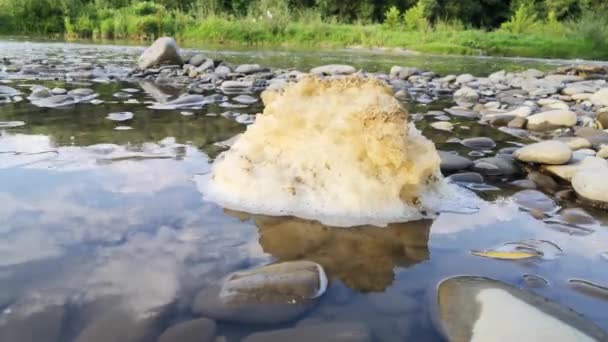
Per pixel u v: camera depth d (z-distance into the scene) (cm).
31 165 225
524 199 208
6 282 124
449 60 1375
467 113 454
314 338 107
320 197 188
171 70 734
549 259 151
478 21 3141
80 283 125
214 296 121
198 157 251
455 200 204
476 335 109
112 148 263
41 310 112
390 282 135
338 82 220
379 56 1421
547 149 259
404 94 557
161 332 107
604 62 1561
